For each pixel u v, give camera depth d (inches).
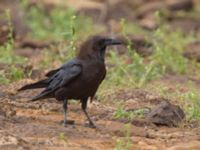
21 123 515.5
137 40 898.1
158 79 752.3
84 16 1188.5
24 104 580.4
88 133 498.9
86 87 512.1
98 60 514.3
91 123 522.6
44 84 528.1
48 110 571.2
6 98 596.4
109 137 490.9
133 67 743.7
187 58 911.7
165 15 1289.4
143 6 1357.0
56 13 1117.1
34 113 557.9
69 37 863.1
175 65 821.2
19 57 784.9
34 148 446.3
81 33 996.6
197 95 634.8
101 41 516.7
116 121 548.4
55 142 465.4
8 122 510.9
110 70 729.6
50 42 941.8
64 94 516.1
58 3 1266.0
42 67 755.4
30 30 1088.2
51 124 523.2
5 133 466.9
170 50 874.8
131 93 636.7
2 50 767.1
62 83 510.9
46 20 1155.3
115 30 1094.4
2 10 1189.7
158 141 492.4
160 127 542.3
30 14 1156.5
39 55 850.8
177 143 487.2
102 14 1259.8
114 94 636.1
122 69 713.0
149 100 616.1
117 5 1279.5
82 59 513.3
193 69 847.7
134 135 505.0
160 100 614.2
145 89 661.9
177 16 1295.5
